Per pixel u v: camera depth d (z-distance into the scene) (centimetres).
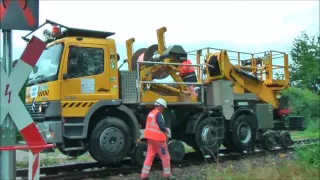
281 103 1359
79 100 891
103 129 907
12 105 336
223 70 1243
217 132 1128
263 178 709
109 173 923
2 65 333
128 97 971
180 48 1101
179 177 870
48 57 920
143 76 1027
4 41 335
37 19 338
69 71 887
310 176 682
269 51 1403
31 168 371
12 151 338
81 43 908
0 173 333
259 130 1320
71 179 862
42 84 908
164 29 1125
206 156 1092
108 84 932
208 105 1185
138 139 952
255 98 1309
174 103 1052
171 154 1019
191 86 1114
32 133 343
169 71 1081
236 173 786
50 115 862
